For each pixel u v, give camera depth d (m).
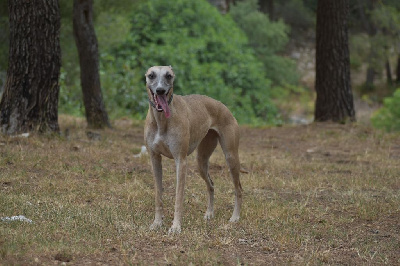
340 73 15.88
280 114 27.69
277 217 6.83
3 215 6.25
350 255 5.55
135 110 19.89
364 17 32.84
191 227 6.26
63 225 5.97
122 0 15.71
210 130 6.86
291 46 42.19
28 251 5.11
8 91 10.33
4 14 13.91
